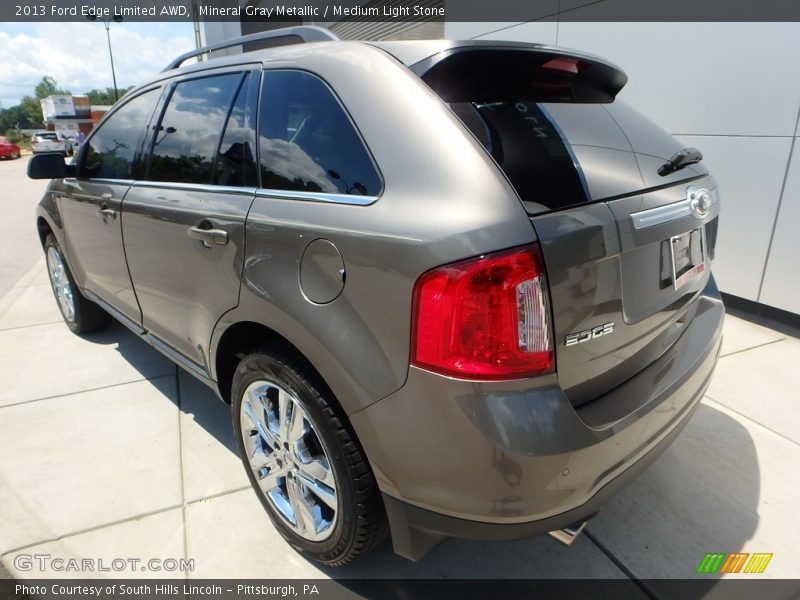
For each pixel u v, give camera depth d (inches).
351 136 66.2
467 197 56.0
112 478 99.0
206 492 95.4
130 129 112.4
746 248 166.9
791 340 150.9
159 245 95.1
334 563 76.9
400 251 56.9
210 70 94.3
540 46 72.5
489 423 54.4
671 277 74.0
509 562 81.3
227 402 92.9
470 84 67.0
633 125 80.9
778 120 152.9
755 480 97.3
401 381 57.8
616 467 62.4
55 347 154.6
